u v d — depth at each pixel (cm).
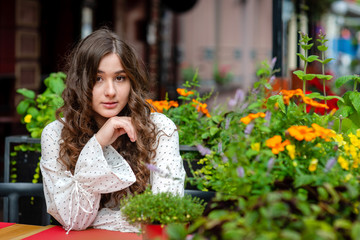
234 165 123
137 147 171
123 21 1044
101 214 168
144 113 172
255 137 139
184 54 1390
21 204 248
